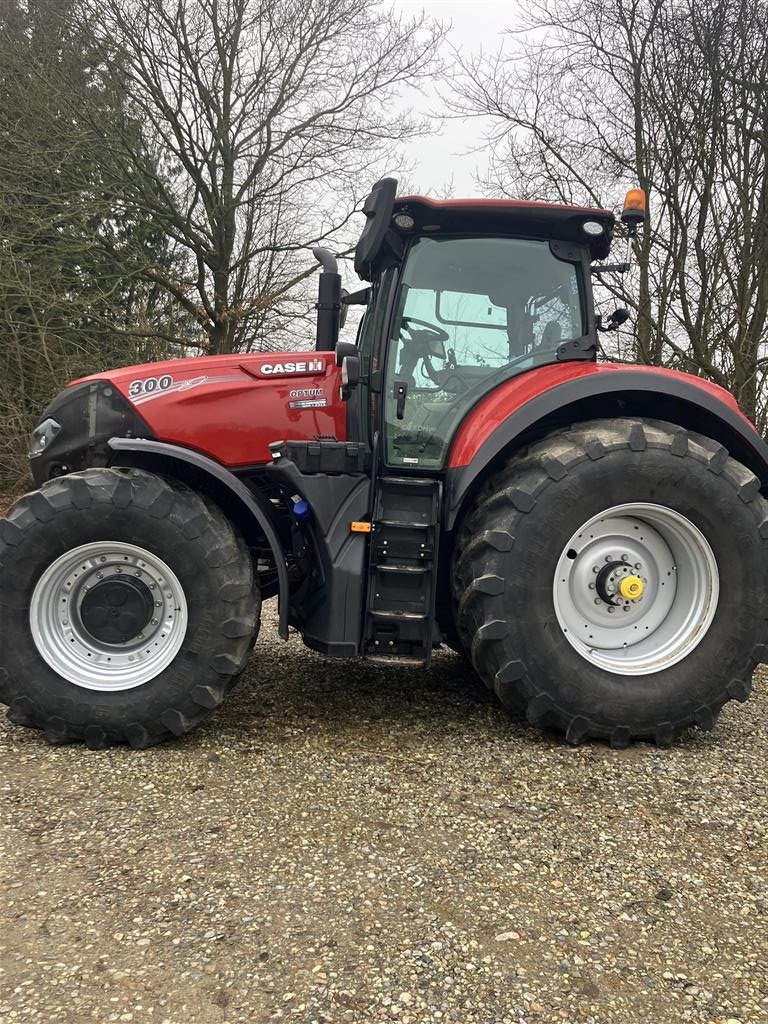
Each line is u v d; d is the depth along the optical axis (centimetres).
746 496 281
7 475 1041
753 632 282
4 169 952
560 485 271
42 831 212
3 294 955
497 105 855
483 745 279
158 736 274
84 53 968
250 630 278
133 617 280
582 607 289
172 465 309
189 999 150
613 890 188
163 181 1069
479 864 198
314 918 175
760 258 700
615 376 284
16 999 149
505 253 313
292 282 1154
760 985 156
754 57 680
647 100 747
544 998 151
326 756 267
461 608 284
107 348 1047
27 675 269
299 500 298
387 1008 148
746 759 271
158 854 201
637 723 277
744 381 715
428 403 307
